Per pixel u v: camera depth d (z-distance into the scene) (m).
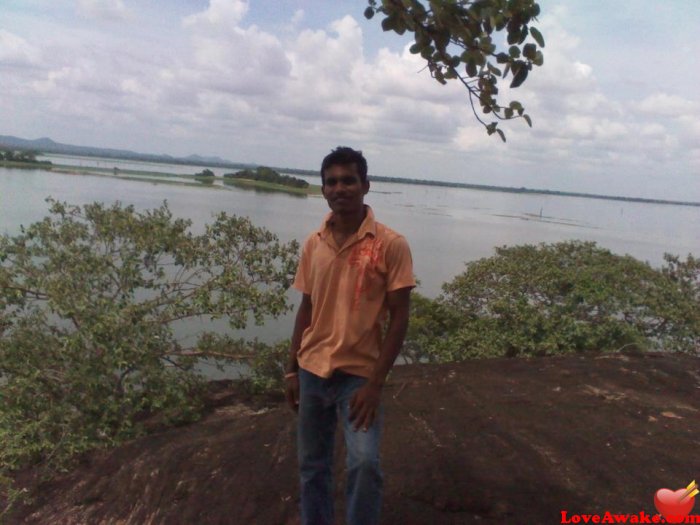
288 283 6.19
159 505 4.07
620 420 4.41
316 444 2.94
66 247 5.86
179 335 7.81
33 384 5.10
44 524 4.47
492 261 7.77
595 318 7.08
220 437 4.60
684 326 7.16
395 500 3.42
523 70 3.04
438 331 7.43
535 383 5.26
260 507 3.64
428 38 3.20
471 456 3.84
